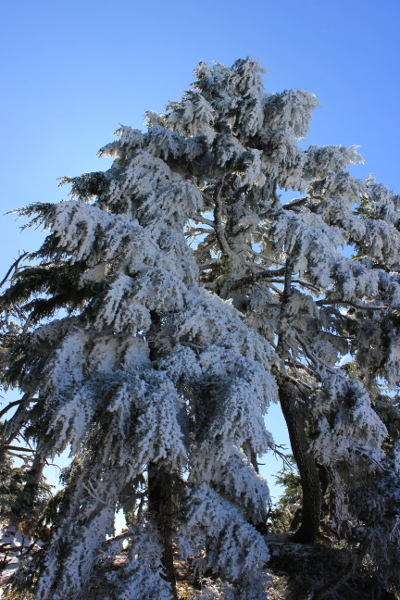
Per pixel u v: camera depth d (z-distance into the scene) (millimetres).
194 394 9062
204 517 8234
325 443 10406
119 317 9141
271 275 13688
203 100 12727
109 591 7906
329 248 11195
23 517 15336
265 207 15008
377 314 13039
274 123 13430
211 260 16031
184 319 9570
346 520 13414
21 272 12930
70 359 9297
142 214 12297
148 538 8828
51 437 8367
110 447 8523
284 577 10273
